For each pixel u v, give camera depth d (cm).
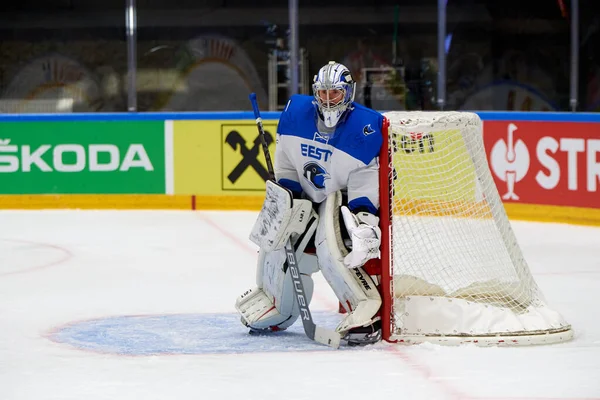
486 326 954
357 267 949
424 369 852
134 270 1493
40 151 2322
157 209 2309
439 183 1420
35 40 2650
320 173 966
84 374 847
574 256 1622
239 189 2272
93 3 2628
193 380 820
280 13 2588
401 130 973
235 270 1488
